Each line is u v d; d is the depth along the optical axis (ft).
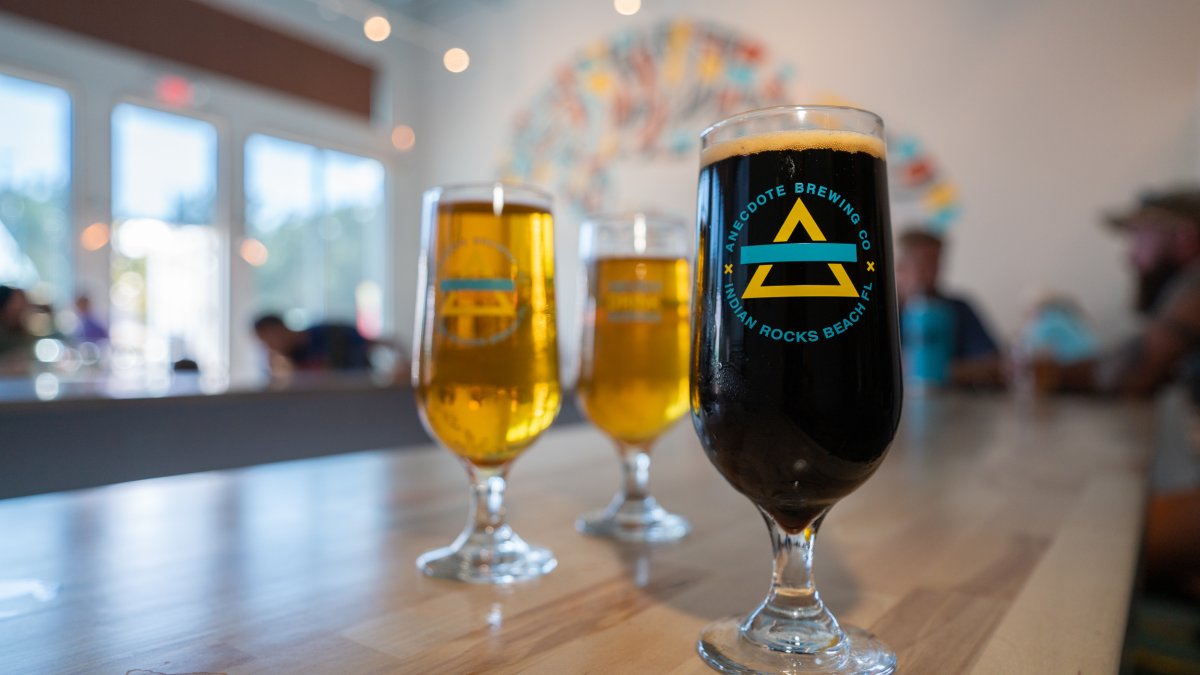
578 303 2.71
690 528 2.35
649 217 2.48
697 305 1.51
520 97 20.06
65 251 16.20
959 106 13.92
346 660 1.32
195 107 18.07
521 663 1.31
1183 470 4.96
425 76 22.18
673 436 4.75
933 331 8.27
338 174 21.17
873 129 1.45
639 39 17.84
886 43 14.64
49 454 4.46
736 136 1.44
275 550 2.06
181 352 18.01
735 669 1.26
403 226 22.33
